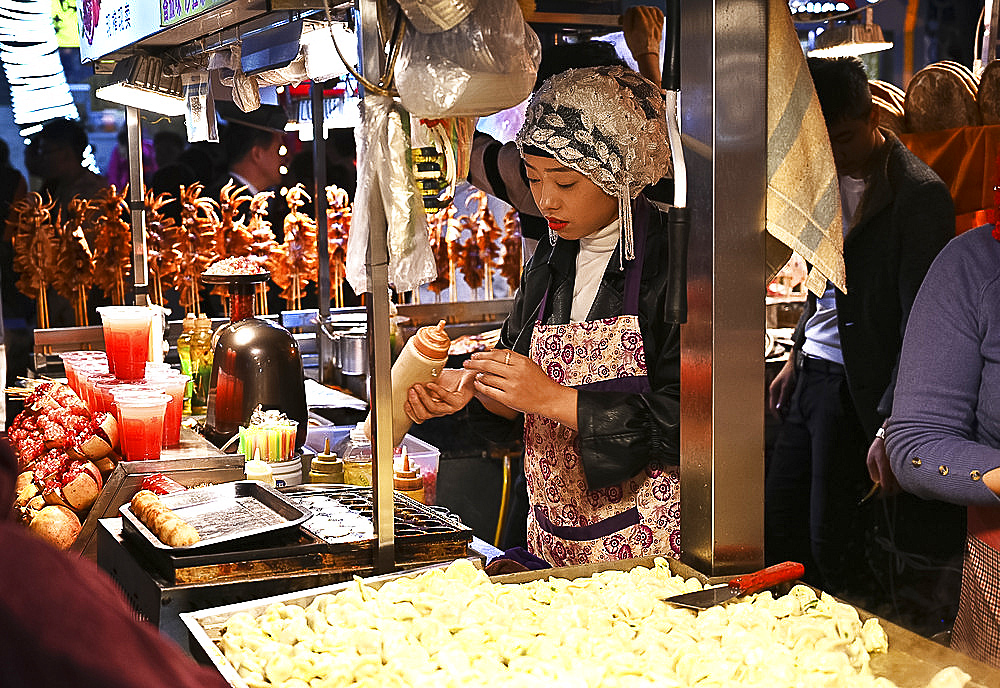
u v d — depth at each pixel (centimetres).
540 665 114
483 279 462
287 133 456
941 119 332
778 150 149
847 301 321
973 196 319
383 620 127
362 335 399
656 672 115
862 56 440
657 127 192
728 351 143
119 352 268
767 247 176
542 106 194
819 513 363
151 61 321
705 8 138
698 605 134
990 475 165
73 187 440
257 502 175
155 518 153
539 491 218
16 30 429
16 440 240
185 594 141
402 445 259
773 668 114
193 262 444
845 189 325
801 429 371
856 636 124
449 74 136
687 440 150
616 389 204
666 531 202
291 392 275
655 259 204
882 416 301
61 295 442
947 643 216
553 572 148
